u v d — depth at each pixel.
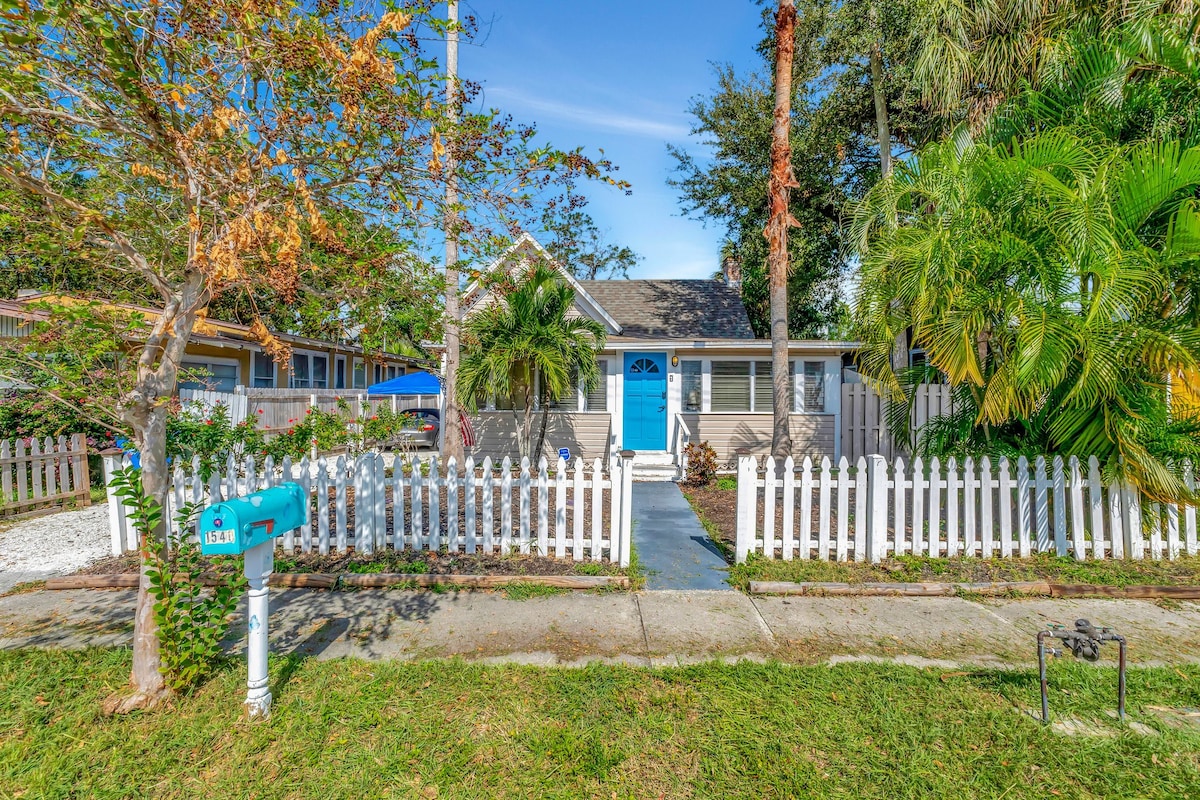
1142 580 4.87
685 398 12.70
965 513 5.39
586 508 7.99
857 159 17.20
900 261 5.79
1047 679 3.31
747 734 2.79
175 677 3.03
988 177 5.58
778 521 6.98
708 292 15.95
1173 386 5.54
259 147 2.85
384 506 5.56
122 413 2.87
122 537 5.57
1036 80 7.29
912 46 10.48
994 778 2.50
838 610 4.41
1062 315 5.15
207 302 3.05
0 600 4.46
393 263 3.59
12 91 2.51
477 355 10.01
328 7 2.84
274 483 5.49
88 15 2.30
